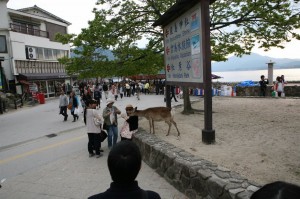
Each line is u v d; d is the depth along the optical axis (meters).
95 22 11.64
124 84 30.03
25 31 33.38
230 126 8.88
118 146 1.72
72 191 5.57
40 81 33.50
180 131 8.66
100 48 11.96
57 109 21.55
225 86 22.61
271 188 1.06
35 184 6.09
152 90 32.62
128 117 7.49
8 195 5.60
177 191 5.12
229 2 11.66
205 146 6.68
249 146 6.45
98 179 6.12
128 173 1.62
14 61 29.34
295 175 4.61
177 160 5.15
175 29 8.54
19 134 12.36
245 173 4.81
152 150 6.38
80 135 11.09
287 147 6.14
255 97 16.59
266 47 11.33
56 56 37.28
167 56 9.66
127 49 12.02
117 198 1.58
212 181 4.05
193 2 6.81
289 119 9.27
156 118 8.16
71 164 7.31
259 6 10.48
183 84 8.22
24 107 24.67
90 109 7.70
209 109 6.82
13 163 7.89
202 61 6.71
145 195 1.65
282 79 17.66
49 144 9.98
